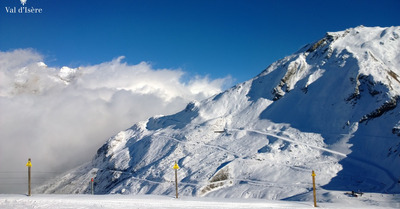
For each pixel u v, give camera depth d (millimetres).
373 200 74500
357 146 124188
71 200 39375
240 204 43969
